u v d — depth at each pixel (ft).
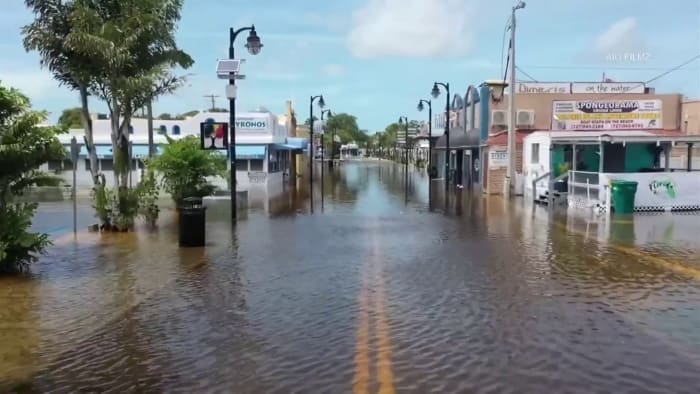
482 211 73.46
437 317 25.98
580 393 17.74
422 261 39.55
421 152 283.18
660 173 68.33
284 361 20.70
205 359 20.99
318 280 33.76
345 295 30.17
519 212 71.72
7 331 24.38
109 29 49.62
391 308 27.58
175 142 78.79
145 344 22.70
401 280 33.65
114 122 53.36
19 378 19.45
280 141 142.92
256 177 129.39
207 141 61.31
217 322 25.50
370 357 20.97
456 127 138.41
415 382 18.67
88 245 45.85
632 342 22.39
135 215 56.44
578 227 56.24
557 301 28.58
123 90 50.96
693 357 20.75
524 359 20.62
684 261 38.45
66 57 50.93
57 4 50.65
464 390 18.02
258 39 60.90
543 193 83.35
